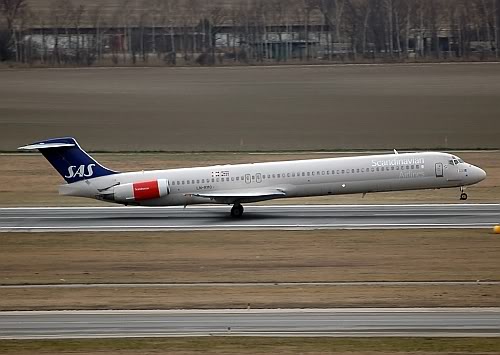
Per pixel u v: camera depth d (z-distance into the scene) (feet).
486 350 511.40
